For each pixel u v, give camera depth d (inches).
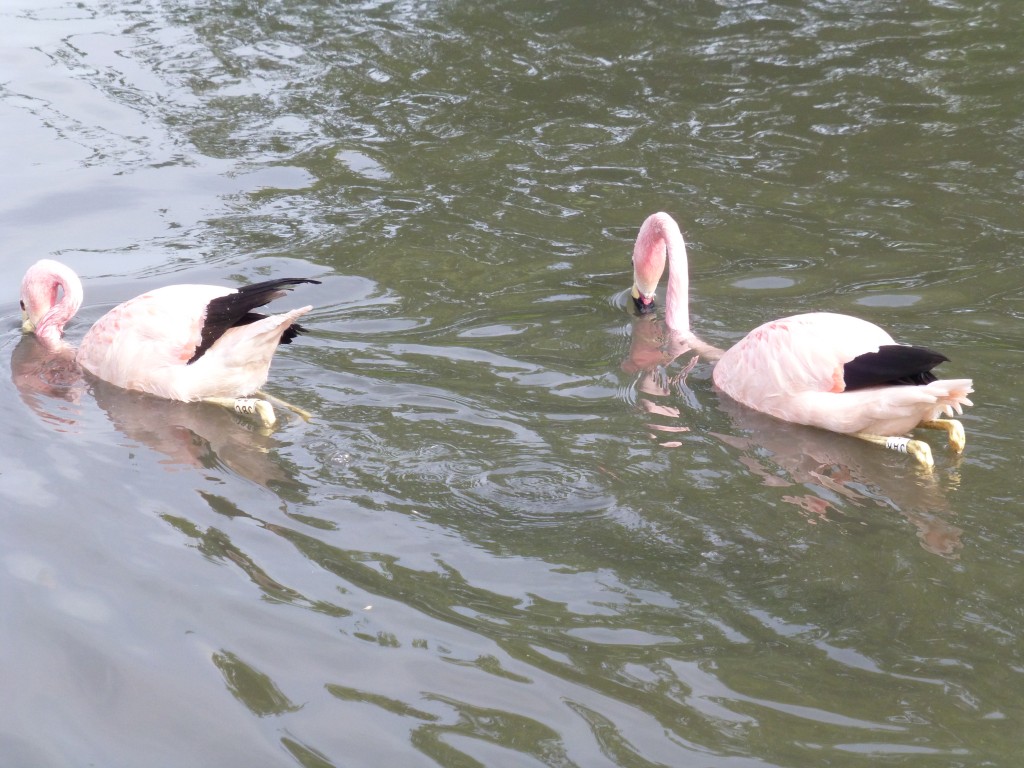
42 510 213.2
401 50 322.3
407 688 196.5
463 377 232.1
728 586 204.1
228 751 193.2
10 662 199.3
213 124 297.1
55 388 233.1
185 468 218.4
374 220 268.8
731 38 321.7
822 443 221.1
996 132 286.4
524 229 266.2
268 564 206.8
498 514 211.8
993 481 215.2
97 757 193.2
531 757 190.2
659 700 195.3
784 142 287.0
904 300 245.8
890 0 334.3
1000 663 197.2
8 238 265.9
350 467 217.6
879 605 201.9
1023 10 325.4
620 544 208.2
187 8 347.3
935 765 185.5
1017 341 235.8
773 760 187.9
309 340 239.6
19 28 336.2
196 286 233.8
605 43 322.0
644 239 245.9
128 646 200.2
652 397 229.0
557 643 199.5
